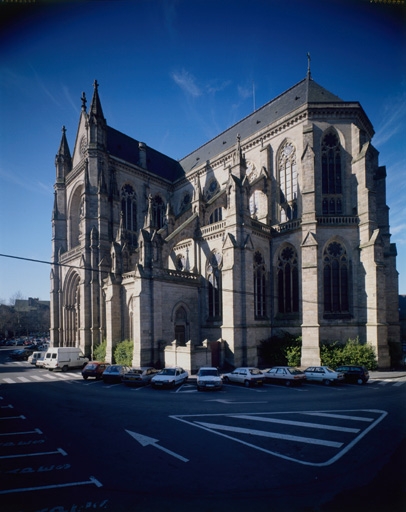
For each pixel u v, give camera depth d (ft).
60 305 170.60
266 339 114.83
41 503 26.99
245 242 108.58
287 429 45.91
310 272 105.19
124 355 111.86
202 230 127.54
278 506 26.25
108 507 26.23
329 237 110.73
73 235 173.58
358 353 99.55
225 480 30.96
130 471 33.06
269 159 136.67
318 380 83.15
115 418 52.49
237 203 109.19
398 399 63.93
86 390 78.02
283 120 130.72
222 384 81.30
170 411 56.49
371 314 103.35
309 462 34.86
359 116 123.13
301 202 123.54
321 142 121.60
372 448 38.47
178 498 27.66
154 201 186.80
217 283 119.85
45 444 40.98
